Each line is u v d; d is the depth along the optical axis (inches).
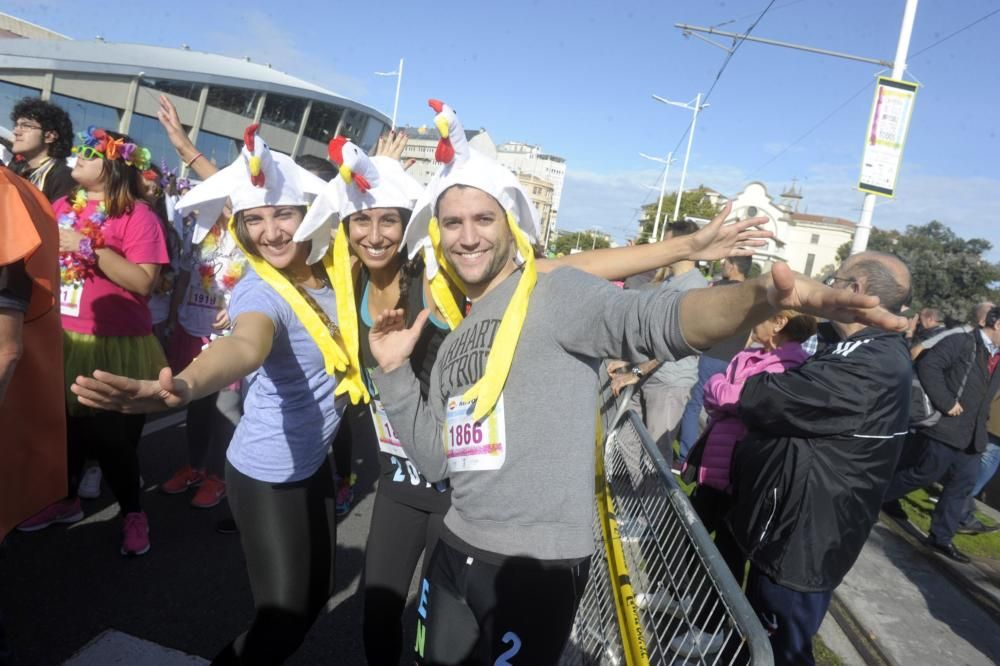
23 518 87.3
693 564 75.7
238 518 88.8
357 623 123.7
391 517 96.4
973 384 188.9
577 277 68.6
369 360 94.6
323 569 91.7
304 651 114.0
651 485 99.7
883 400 94.8
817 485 96.3
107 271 126.6
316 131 1905.8
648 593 87.5
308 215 84.1
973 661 141.3
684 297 56.7
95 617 113.7
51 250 80.7
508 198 71.9
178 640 110.8
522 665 68.7
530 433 67.0
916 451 200.4
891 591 169.5
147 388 55.8
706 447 131.1
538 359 67.4
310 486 90.7
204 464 163.8
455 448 71.6
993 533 221.9
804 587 97.1
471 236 70.9
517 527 68.3
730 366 130.6
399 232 91.0
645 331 58.4
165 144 1496.1
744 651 61.7
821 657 136.7
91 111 1352.1
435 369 77.4
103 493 159.9
